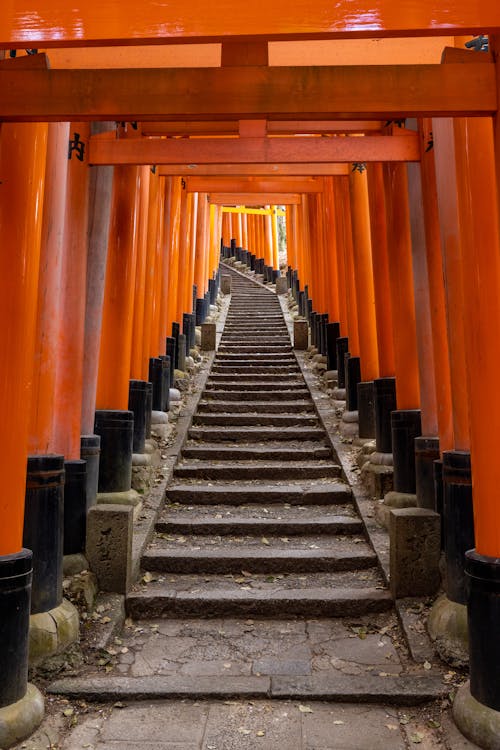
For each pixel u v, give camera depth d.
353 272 9.30
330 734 3.37
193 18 2.72
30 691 3.45
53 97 3.15
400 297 6.56
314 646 4.35
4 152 3.32
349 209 9.04
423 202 5.62
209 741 3.31
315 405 9.94
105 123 6.46
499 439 3.14
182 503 6.92
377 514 6.18
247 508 6.78
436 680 3.78
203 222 17.11
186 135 8.03
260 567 5.48
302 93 3.11
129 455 6.55
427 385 5.97
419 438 5.87
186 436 8.77
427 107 3.07
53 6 2.76
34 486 4.07
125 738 3.34
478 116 3.14
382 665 4.04
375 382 7.27
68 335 5.42
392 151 5.92
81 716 3.54
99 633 4.33
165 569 5.48
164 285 10.12
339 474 7.58
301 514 6.57
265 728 3.42
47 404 4.30
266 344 14.67
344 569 5.48
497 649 3.14
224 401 10.45
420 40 5.12
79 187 5.79
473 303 3.23
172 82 3.13
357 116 5.79
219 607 4.84
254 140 6.09
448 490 4.29
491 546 3.20
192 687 3.74
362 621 4.71
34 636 3.87
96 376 6.13
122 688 3.72
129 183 7.04
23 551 3.40
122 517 4.91
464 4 2.73
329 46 5.12
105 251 6.23
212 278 20.38
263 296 21.80
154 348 9.26
